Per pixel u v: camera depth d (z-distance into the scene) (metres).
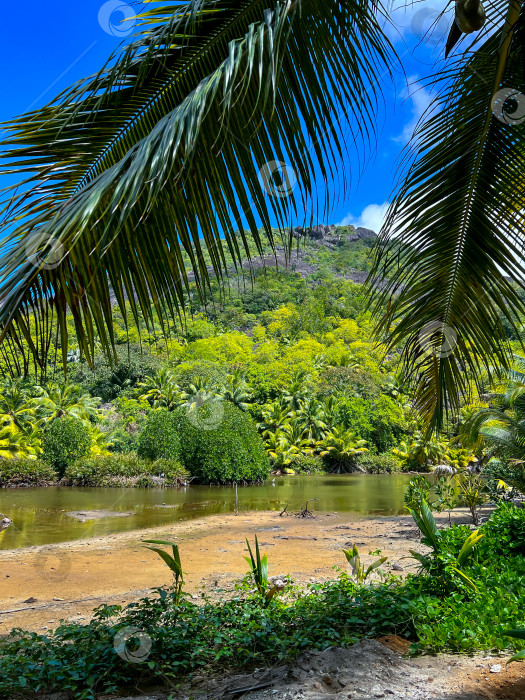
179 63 2.17
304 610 4.19
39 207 2.15
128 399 48.72
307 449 46.19
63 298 2.05
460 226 2.94
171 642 3.41
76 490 26.39
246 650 3.37
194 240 2.15
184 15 1.87
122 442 40.56
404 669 3.02
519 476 13.05
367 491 26.47
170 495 24.09
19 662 3.27
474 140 2.71
